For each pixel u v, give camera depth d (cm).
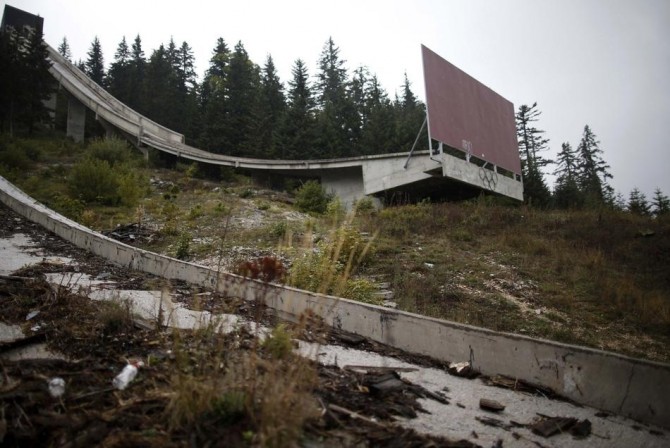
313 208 2341
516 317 839
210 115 4959
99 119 4406
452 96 2222
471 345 444
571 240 1459
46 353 353
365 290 820
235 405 239
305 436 237
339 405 293
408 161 2475
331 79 7425
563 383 380
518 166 2688
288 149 4356
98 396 271
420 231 1572
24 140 3303
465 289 988
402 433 261
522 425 313
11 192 1625
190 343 382
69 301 487
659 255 1280
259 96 5444
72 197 1983
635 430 315
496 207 2044
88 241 1067
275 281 647
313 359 397
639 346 757
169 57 7556
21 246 1012
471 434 286
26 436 218
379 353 475
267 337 374
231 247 1296
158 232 1516
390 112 5044
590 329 823
